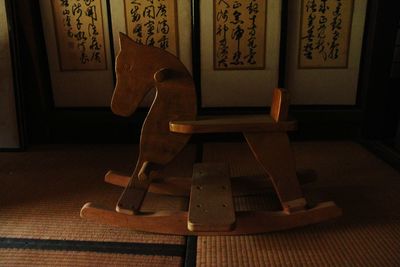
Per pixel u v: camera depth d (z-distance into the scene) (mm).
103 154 2387
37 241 1317
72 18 2383
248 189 1701
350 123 2574
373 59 2383
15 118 2402
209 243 1300
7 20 2273
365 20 2367
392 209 1547
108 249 1264
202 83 2488
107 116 2545
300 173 1687
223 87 2496
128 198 1399
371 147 2414
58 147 2557
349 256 1207
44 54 2457
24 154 2393
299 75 2486
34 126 2607
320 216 1364
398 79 2492
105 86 2521
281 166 1351
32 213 1545
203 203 1295
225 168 1658
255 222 1338
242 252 1242
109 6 2340
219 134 2605
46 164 2191
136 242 1310
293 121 1313
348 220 1454
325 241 1303
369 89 2451
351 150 2367
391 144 2480
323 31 2389
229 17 2342
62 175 2002
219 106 2541
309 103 2549
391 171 1986
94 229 1404
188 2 2314
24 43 2406
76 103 2568
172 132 1398
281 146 1334
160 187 1684
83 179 1938
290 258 1203
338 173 1966
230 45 2404
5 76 2352
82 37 2422
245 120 1355
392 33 2326
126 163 2199
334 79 2492
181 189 1687
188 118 1382
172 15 2346
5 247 1278
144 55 1338
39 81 2475
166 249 1267
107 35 2402
